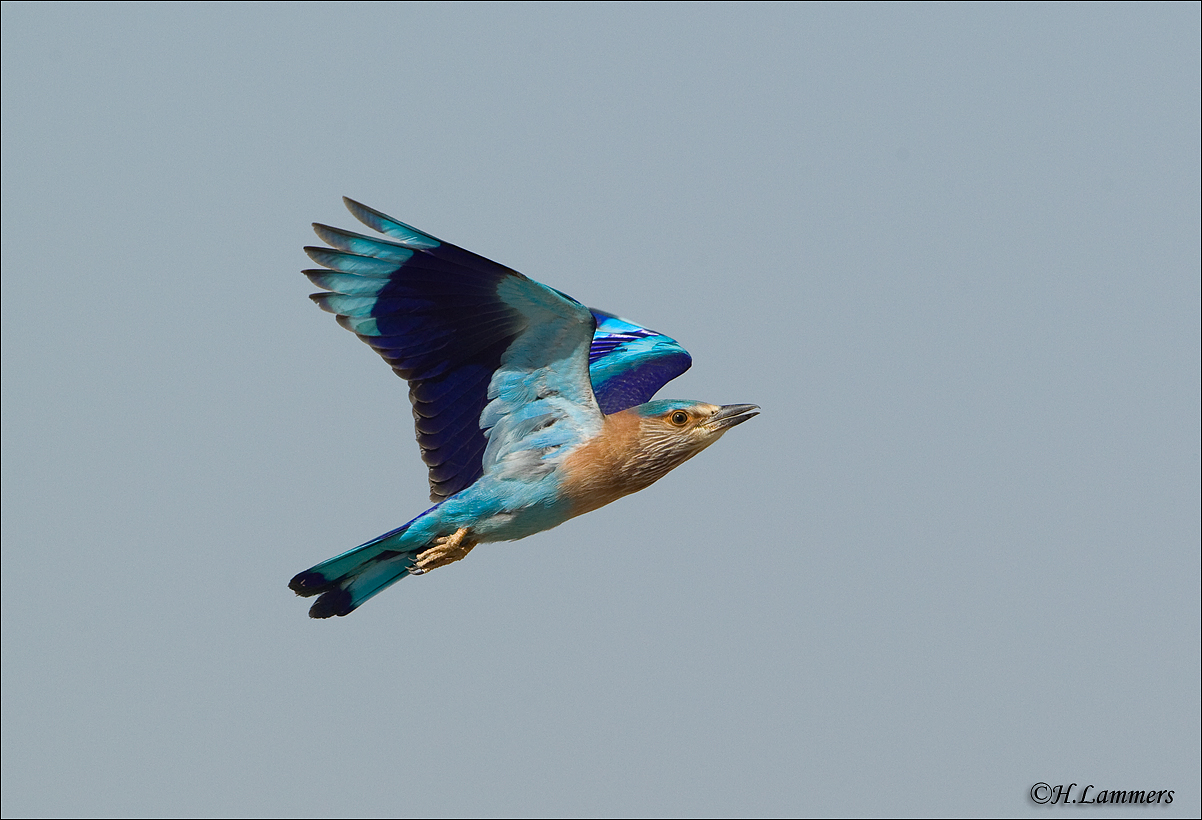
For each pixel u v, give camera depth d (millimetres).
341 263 12445
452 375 12992
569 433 12977
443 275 12438
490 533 13109
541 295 12398
